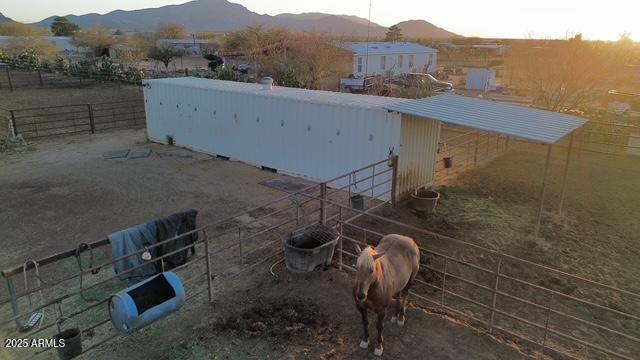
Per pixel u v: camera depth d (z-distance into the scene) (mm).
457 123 10289
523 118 11000
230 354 6324
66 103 27984
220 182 14148
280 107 14508
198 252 9352
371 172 12719
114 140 19812
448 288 8305
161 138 19344
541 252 9828
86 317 7199
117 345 6508
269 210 11773
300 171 14633
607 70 24531
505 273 8914
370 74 42812
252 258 9117
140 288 6363
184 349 6414
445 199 12992
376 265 5816
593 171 16234
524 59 27828
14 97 29594
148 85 19016
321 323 7020
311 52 38000
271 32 49094
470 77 41062
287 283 8164
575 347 6758
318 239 8789
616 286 8531
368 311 7324
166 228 8250
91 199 12570
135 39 81500
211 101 16688
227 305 7504
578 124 10570
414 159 12750
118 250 7570
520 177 15289
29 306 7441
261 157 15680
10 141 18094
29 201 12383
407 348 6477
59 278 8375
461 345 6555
